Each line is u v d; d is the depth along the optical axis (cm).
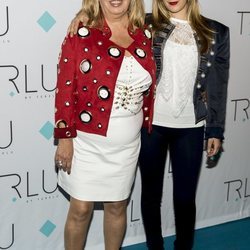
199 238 285
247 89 289
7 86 222
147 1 246
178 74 214
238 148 297
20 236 245
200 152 228
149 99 212
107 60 192
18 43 220
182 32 215
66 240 217
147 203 238
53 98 234
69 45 192
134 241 277
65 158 202
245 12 275
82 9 200
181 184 231
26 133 232
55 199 248
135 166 214
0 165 230
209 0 262
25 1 217
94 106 196
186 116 220
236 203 307
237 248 276
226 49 222
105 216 224
